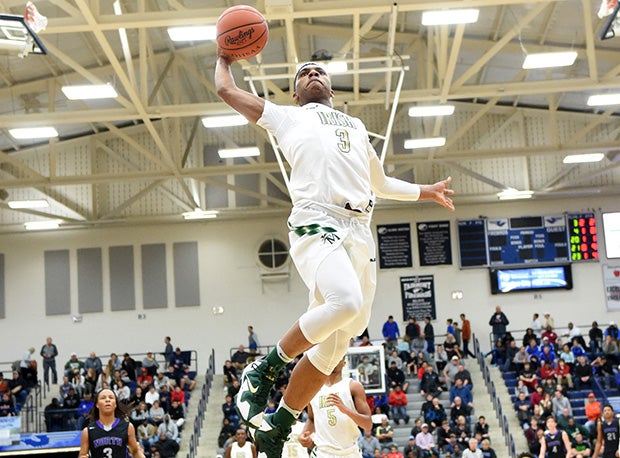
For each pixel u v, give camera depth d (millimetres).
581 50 25016
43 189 32656
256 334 32625
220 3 23547
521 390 26547
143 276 33219
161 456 24234
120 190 33188
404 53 28469
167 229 33531
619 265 32312
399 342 29859
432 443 22562
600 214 32625
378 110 32438
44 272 33188
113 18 17594
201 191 33125
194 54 27094
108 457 6852
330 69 18297
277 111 3631
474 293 32438
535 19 23641
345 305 3217
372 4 17422
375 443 21906
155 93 24250
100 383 26781
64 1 17453
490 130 32562
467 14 17875
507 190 31562
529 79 27828
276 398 24438
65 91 20391
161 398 26859
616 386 26844
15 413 27016
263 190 33062
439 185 4363
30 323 32875
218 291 33094
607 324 31969
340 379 6629
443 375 28141
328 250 3311
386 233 32969
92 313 33062
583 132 27406
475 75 28688
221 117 23766
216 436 26781
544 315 31906
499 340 30062
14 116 22344
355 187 3492
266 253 33031
